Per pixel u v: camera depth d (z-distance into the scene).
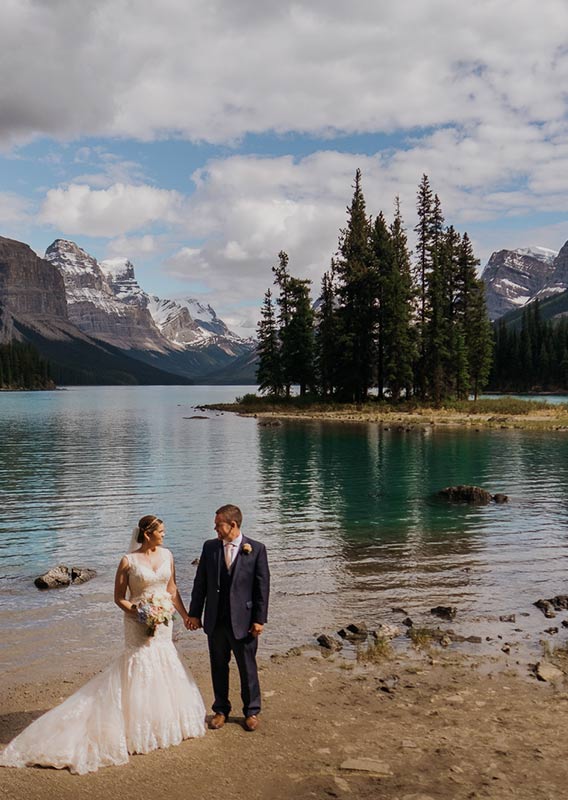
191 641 9.33
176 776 5.41
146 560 6.27
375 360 75.44
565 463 30.14
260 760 5.70
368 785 5.25
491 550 14.45
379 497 21.58
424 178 75.25
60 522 17.78
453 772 5.46
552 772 5.46
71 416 74.06
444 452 34.91
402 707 6.90
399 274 72.88
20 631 9.41
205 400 142.25
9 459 32.88
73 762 5.50
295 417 66.94
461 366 75.94
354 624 9.55
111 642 8.98
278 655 8.55
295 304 87.00
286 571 12.77
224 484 24.56
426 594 11.34
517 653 8.62
